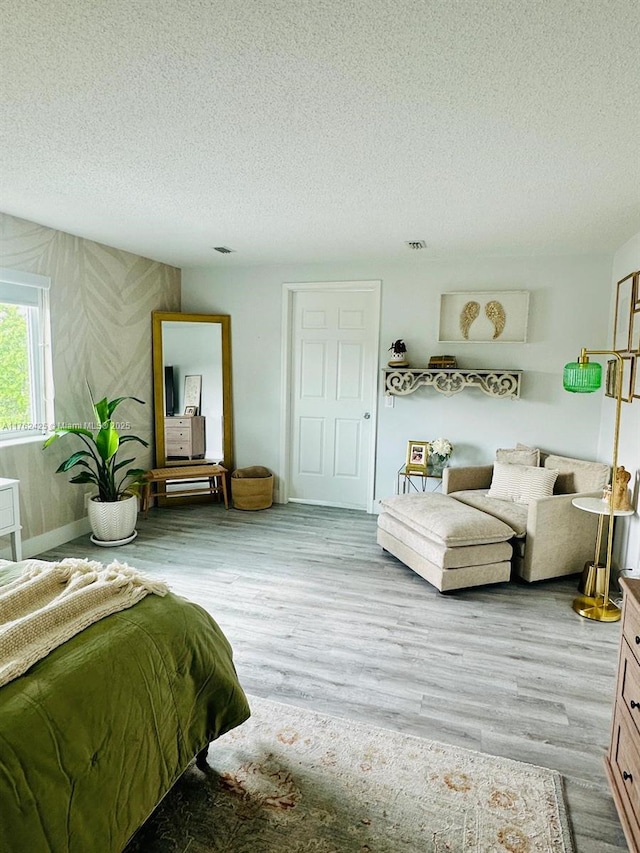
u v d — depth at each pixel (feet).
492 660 8.36
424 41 4.77
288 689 7.54
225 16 4.44
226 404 17.19
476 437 15.17
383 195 9.39
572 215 10.37
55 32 4.70
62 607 4.83
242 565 12.05
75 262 13.07
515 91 5.65
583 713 7.12
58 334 12.68
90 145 7.32
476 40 4.74
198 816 5.39
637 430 10.32
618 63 5.06
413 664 8.21
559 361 14.33
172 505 16.87
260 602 10.22
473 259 14.71
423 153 7.43
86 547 13.01
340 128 6.67
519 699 7.39
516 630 9.31
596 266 13.80
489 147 7.18
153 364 16.39
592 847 5.14
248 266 16.69
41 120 6.53
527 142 6.99
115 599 5.28
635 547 10.25
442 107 6.05
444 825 5.33
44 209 10.61
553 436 14.57
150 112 6.30
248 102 6.01
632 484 10.58
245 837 5.17
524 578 11.12
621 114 6.14
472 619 9.69
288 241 13.19
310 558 12.53
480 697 7.43
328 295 16.29
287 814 5.43
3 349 11.55
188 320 16.52
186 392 16.83
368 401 16.26
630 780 5.07
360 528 14.83
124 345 15.12
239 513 16.15
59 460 13.00
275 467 17.26
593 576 10.44
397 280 15.38
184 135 6.95
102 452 12.88
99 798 4.09
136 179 8.77
